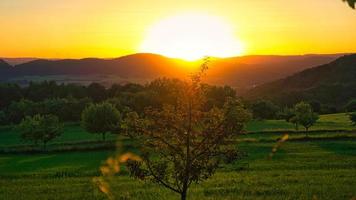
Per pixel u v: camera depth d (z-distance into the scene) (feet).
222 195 114.11
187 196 112.78
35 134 286.05
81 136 365.40
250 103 478.18
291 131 305.53
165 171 72.69
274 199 106.42
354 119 343.26
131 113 73.15
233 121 70.23
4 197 122.72
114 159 23.39
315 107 557.74
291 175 145.79
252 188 121.80
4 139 370.53
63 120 497.87
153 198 110.83
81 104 508.12
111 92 646.33
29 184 147.33
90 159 218.59
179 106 71.15
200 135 69.92
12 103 517.14
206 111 72.28
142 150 71.82
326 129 317.22
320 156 195.62
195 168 69.62
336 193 111.34
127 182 134.00
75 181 150.10
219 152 70.90
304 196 108.88
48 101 522.47
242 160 187.93
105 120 323.37
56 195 122.62
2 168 197.88
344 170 154.81
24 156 241.35
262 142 251.80
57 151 252.01
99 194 117.91
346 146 228.22
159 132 71.05
